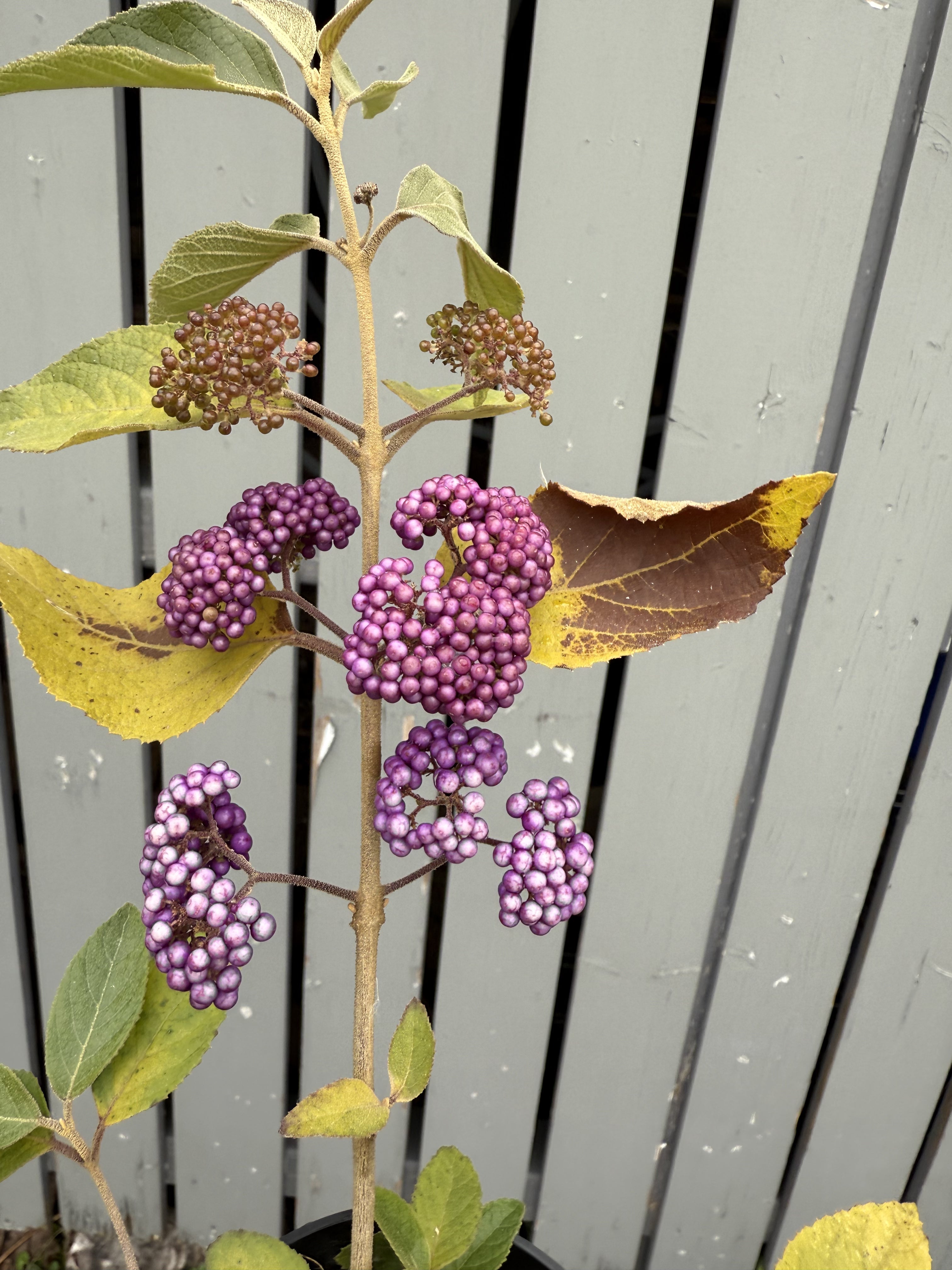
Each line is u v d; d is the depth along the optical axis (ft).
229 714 1.77
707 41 1.49
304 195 1.48
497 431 1.59
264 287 1.52
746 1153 2.13
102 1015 1.00
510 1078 2.07
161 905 0.76
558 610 0.81
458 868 1.85
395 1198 1.01
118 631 0.80
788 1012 1.99
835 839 1.83
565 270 1.50
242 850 0.82
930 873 1.86
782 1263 0.89
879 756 1.76
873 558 1.63
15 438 0.71
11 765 1.93
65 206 1.49
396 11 1.39
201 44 0.75
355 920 0.86
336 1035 2.02
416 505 0.74
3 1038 2.10
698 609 0.78
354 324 1.53
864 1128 2.10
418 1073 0.79
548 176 1.46
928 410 1.54
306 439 1.83
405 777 0.76
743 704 1.73
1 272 1.52
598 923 1.92
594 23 1.39
